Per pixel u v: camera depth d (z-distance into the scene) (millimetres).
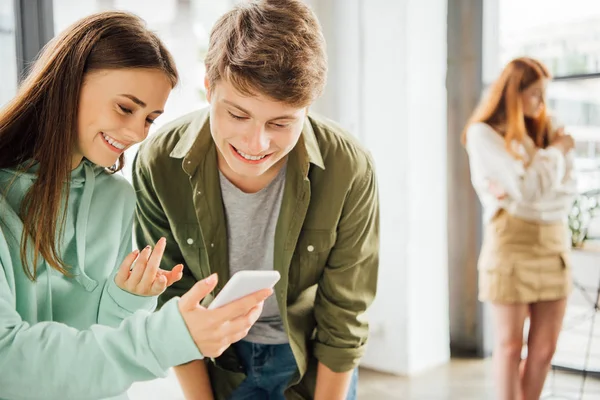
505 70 2416
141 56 864
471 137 2467
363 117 3238
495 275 2324
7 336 735
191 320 729
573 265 3367
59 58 869
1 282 778
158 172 1260
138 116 886
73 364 732
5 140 882
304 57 952
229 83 946
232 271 1339
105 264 1019
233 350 1415
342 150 1278
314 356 1415
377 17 3123
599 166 3150
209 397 1378
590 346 3307
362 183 1297
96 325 779
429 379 3104
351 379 1445
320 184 1271
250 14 978
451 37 3406
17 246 860
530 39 3256
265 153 1020
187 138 1241
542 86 2381
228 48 955
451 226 3523
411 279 3148
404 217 3117
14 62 2178
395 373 3199
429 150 3217
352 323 1355
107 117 864
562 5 3123
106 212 1025
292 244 1264
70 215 968
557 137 2438
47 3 2197
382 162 3184
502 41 3361
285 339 1399
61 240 947
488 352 3428
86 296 990
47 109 869
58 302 963
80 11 2428
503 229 2326
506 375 2320
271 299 1361
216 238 1286
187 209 1298
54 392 739
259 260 1335
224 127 991
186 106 2877
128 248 1090
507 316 2309
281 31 951
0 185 865
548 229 2320
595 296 3301
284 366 1418
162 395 2611
